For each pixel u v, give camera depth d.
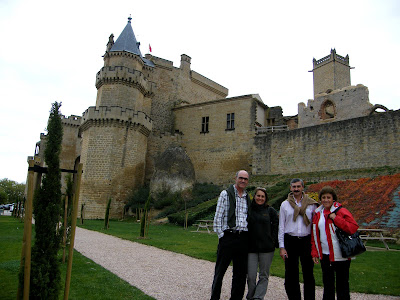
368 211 19.14
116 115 38.00
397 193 20.17
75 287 7.15
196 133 45.09
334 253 5.62
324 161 31.72
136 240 16.08
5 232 18.56
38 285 5.05
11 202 95.44
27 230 4.73
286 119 43.75
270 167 36.38
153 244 14.57
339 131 31.16
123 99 40.09
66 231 10.84
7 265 9.20
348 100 36.22
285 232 6.46
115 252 12.24
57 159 5.68
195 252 12.38
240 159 40.19
